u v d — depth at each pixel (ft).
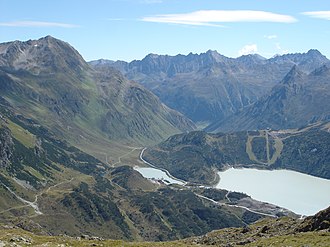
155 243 367.45
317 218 341.82
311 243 273.33
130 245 341.82
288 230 358.43
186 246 342.03
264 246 290.35
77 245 327.06
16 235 353.92
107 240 371.35
